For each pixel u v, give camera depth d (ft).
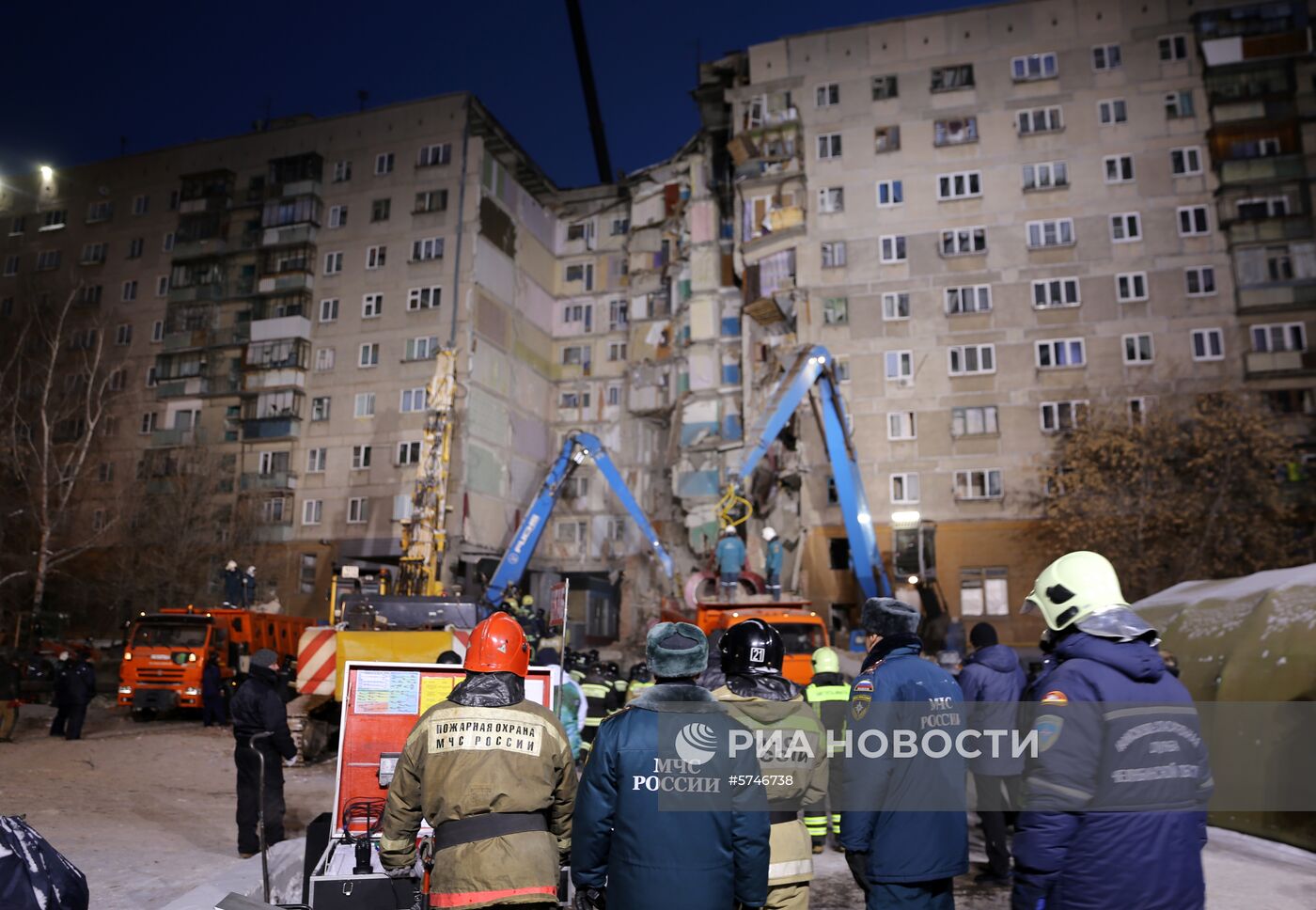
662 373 176.65
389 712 20.12
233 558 147.13
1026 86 140.67
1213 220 131.44
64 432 169.78
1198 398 119.65
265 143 180.34
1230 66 133.90
